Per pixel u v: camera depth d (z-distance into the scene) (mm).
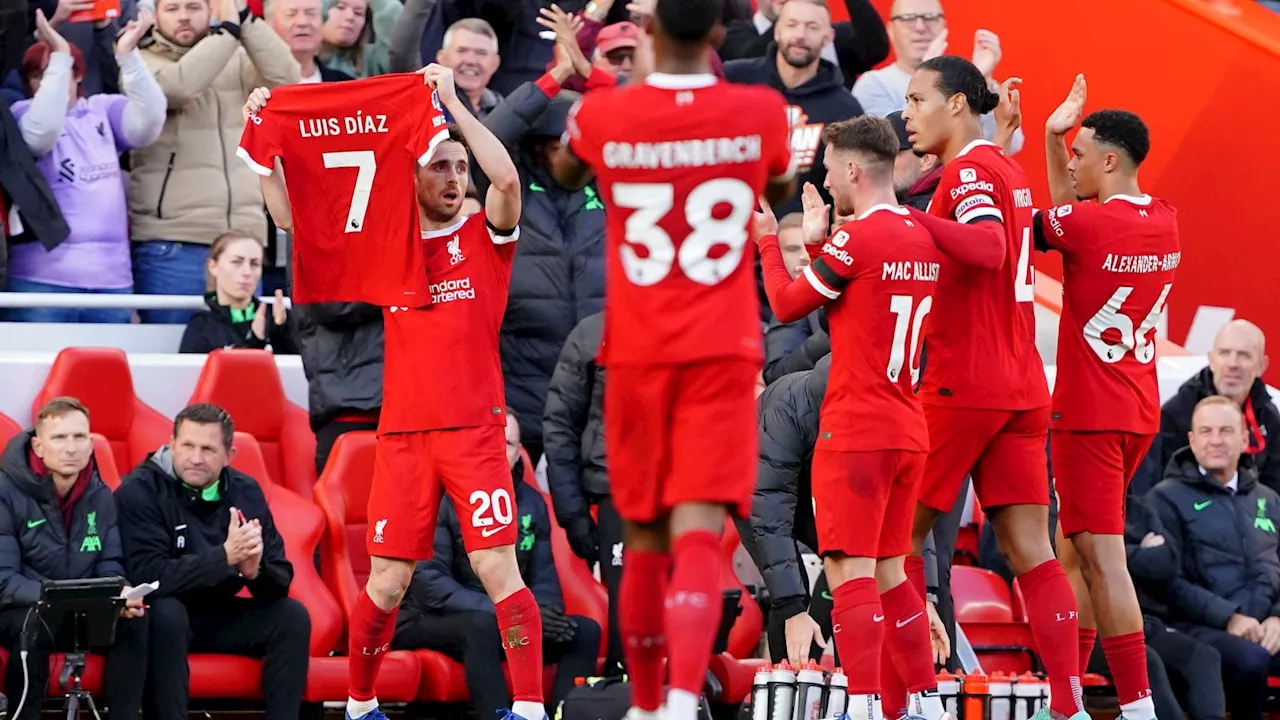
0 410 29156
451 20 36031
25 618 24406
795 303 20609
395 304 22547
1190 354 38500
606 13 32719
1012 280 21469
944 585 26484
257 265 31844
